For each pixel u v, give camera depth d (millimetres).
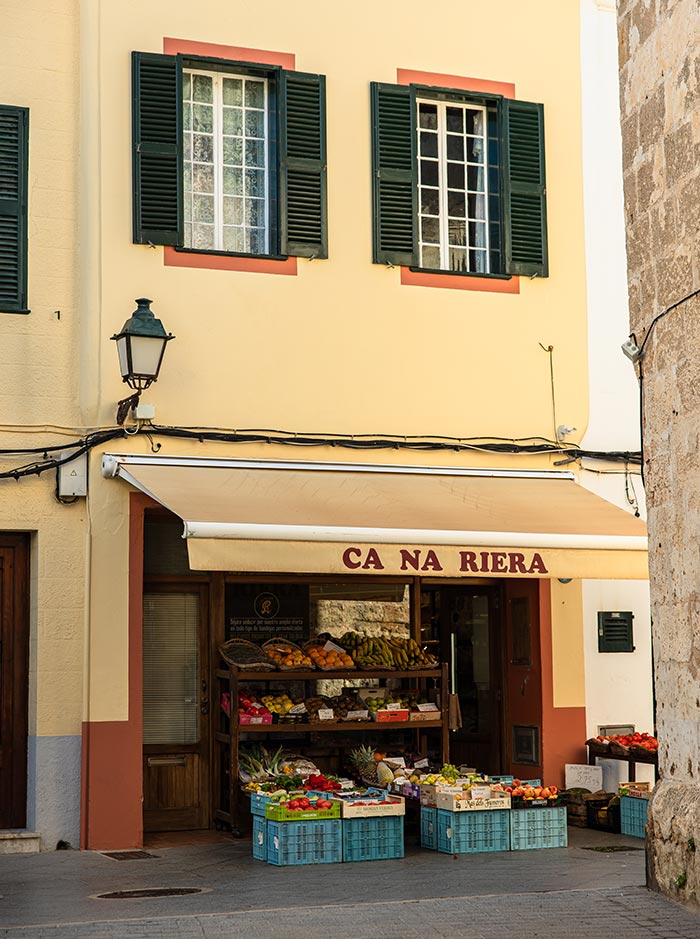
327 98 13188
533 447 13523
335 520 11250
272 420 12641
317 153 13039
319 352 12883
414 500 12266
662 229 9609
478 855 11406
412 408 13164
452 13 13758
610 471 13828
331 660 12766
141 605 12078
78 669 11938
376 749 13320
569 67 14195
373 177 13234
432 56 13625
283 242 12820
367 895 9578
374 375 13055
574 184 14086
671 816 9195
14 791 12000
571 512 12508
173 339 12375
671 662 9383
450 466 13227
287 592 13383
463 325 13445
